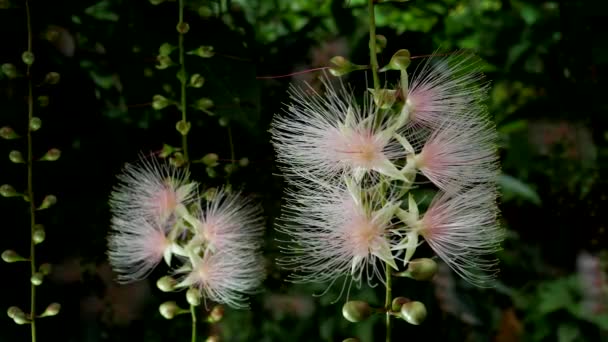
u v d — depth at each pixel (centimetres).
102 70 98
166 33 95
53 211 98
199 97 94
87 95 98
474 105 81
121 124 99
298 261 81
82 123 98
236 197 90
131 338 102
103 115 99
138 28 95
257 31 102
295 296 106
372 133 79
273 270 102
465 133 80
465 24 111
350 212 79
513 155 111
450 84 80
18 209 97
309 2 105
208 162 93
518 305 116
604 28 104
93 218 99
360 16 103
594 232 114
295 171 80
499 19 111
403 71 80
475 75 87
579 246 115
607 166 110
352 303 78
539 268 116
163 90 96
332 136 79
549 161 111
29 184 92
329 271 81
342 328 107
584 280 116
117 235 90
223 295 88
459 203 80
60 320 100
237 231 89
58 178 98
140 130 99
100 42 97
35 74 95
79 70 98
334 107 81
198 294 88
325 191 80
